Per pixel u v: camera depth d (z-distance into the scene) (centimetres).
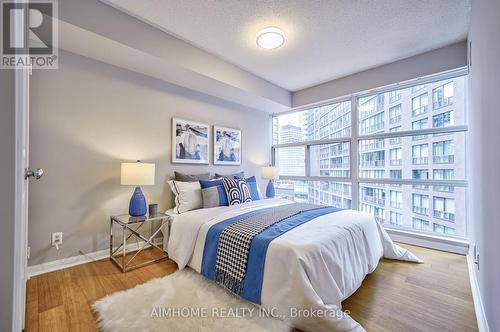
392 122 326
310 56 288
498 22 104
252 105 404
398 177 320
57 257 213
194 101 327
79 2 184
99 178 239
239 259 160
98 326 136
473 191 205
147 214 258
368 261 187
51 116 210
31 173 115
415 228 307
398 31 237
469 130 225
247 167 411
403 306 158
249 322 136
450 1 194
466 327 138
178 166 307
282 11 205
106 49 217
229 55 286
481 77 151
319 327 124
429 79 288
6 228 75
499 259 108
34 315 145
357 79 338
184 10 204
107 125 244
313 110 423
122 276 199
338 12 207
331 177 393
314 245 142
